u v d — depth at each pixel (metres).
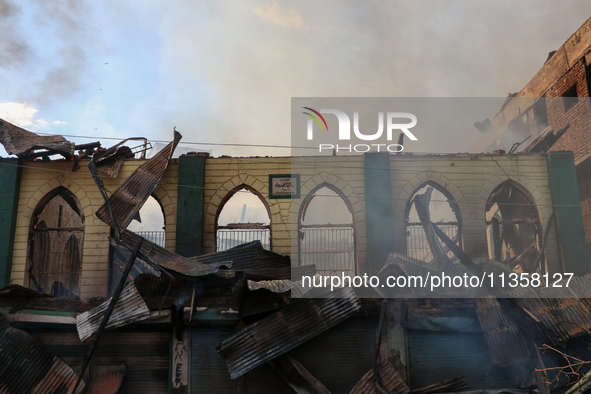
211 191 16.14
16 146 15.73
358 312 12.52
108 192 15.91
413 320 12.49
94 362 12.86
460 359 12.50
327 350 12.52
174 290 12.62
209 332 12.70
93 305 12.72
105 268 15.45
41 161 16.25
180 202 15.85
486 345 12.55
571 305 11.79
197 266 12.00
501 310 11.95
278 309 11.92
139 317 11.45
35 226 16.16
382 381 11.72
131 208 13.58
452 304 12.35
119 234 12.56
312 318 11.81
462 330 12.41
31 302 12.78
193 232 15.55
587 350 11.66
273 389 12.37
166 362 12.77
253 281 12.01
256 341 11.38
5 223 15.57
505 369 12.01
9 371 11.00
